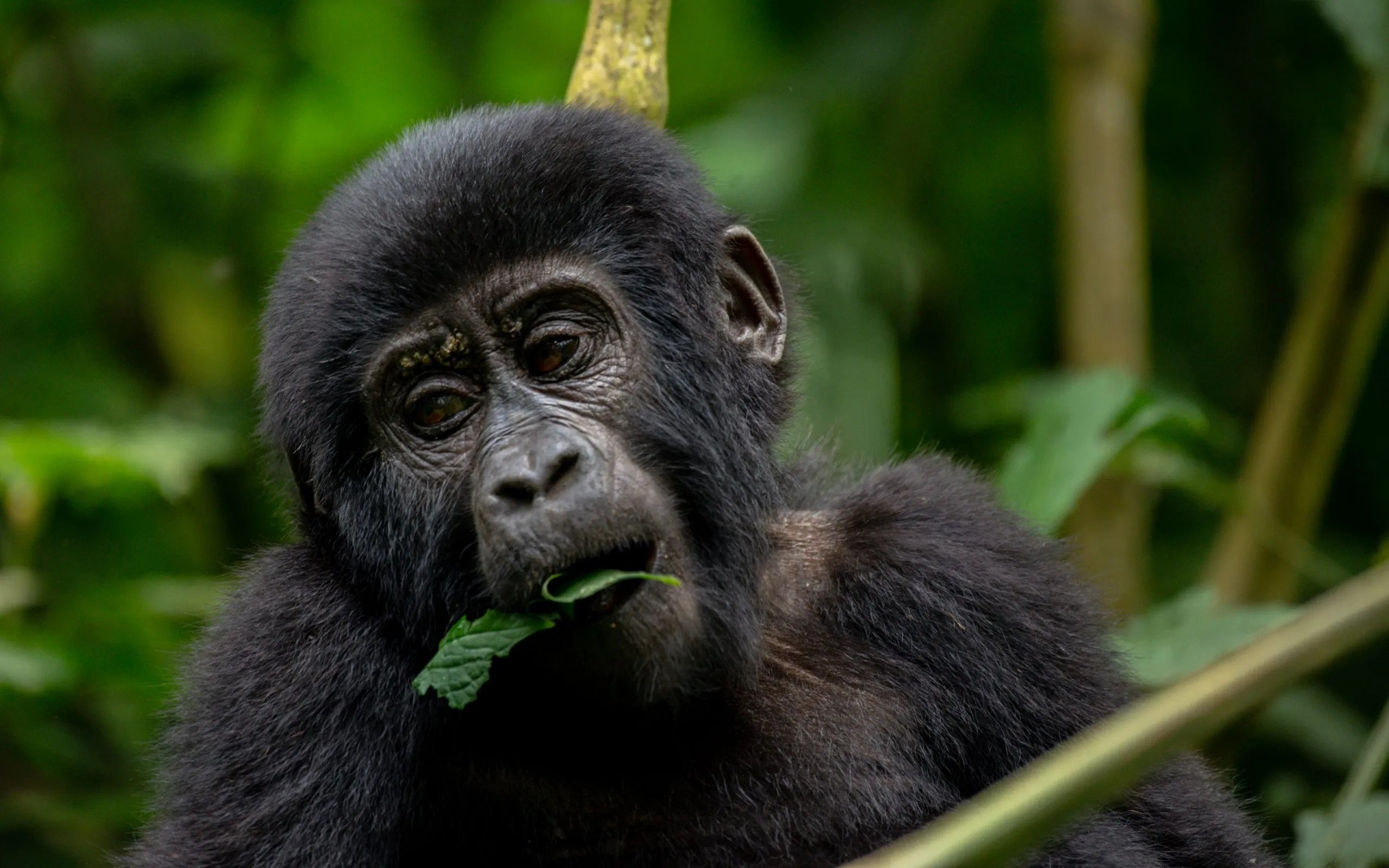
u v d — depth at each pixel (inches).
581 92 374.9
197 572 602.2
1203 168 698.2
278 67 731.4
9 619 497.7
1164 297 695.7
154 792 344.2
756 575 341.1
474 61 768.3
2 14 682.2
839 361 585.6
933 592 355.3
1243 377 674.2
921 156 679.7
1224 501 511.8
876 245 634.8
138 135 752.3
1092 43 581.0
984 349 685.9
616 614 301.6
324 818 319.9
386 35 789.9
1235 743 460.1
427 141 338.0
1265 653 167.0
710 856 332.8
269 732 323.9
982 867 160.7
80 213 703.1
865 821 333.4
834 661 352.5
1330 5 480.7
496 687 327.6
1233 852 339.9
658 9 377.1
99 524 597.0
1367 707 586.2
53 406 629.9
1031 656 348.2
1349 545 639.8
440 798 336.2
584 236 327.3
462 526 318.0
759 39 750.5
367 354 321.7
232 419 626.5
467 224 319.9
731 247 359.3
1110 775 161.9
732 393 344.5
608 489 299.9
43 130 733.9
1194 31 677.9
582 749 333.4
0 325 709.3
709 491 330.0
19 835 504.1
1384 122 490.6
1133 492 559.8
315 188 772.0
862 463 428.5
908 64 680.4
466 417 320.8
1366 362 550.0
